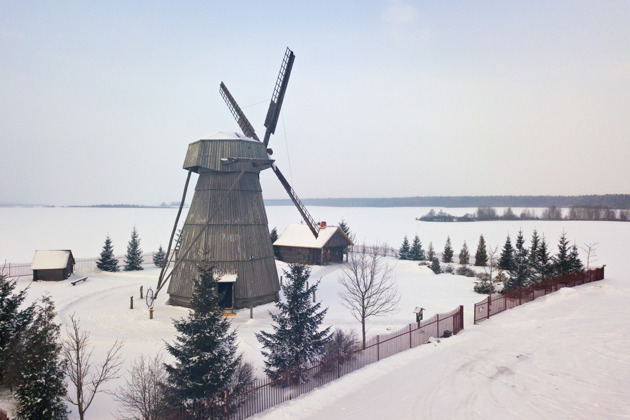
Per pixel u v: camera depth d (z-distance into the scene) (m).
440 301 37.75
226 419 15.48
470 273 55.34
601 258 69.62
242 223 37.16
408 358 22.03
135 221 176.00
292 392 18.36
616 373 19.30
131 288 43.84
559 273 43.31
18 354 15.52
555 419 15.16
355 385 18.67
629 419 14.98
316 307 21.11
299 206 43.38
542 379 18.89
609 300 33.69
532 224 154.38
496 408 16.14
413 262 62.41
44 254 46.03
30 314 18.28
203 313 17.02
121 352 23.23
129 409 16.44
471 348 23.53
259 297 36.88
